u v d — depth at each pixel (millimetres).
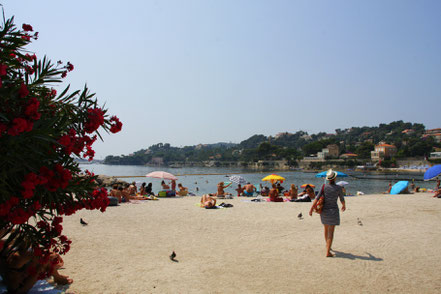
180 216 13453
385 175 130375
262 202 19109
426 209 15781
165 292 5426
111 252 7855
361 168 178125
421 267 6871
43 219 4957
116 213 13969
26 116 3773
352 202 18859
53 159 4242
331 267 6852
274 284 5875
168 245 8703
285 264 7051
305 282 5988
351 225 11773
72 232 9945
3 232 4766
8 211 3797
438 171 22547
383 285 5867
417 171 160375
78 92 4840
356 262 7199
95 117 4695
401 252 8016
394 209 15758
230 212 14680
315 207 7883
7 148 3701
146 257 7496
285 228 11164
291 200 20062
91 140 4809
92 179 4938
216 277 6207
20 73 4254
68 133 4609
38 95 4719
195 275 6297
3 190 3746
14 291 4934
